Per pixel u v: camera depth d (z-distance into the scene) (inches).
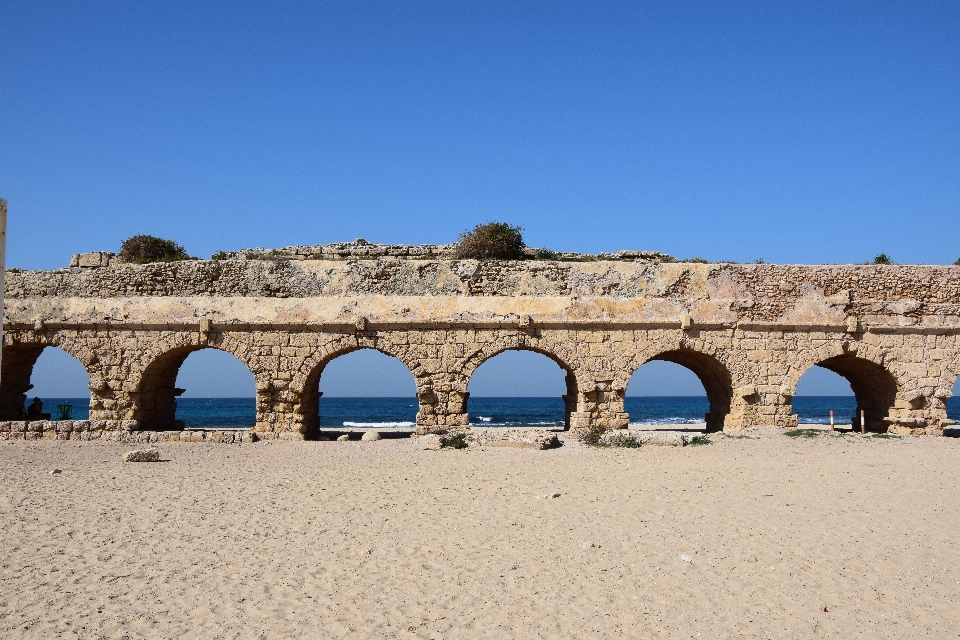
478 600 374.3
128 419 1267.2
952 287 1328.7
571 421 1290.6
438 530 518.0
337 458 972.6
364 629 337.4
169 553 457.4
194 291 1294.3
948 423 1304.1
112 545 475.2
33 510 579.8
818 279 1311.5
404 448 1090.7
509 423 3371.1
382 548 469.4
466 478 758.5
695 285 1298.0
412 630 336.8
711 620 348.2
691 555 449.7
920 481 705.0
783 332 1299.2
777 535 495.2
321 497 649.6
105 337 1283.2
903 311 1315.2
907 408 1301.7
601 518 553.3
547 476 767.7
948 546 465.7
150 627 337.7
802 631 335.9
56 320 1283.2
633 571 419.8
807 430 1246.3
